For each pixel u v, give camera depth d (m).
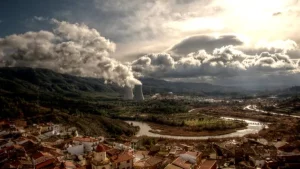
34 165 131.88
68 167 129.38
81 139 187.12
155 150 192.00
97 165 130.38
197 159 156.88
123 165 141.62
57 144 186.75
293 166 144.00
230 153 186.12
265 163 153.38
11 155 147.00
